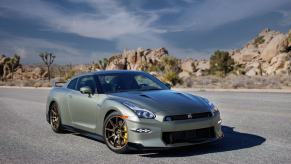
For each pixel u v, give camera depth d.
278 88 25.50
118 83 7.20
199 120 5.86
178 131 5.76
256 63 59.00
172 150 6.31
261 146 6.51
